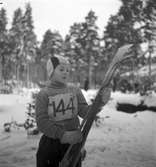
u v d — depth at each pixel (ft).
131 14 94.58
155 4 89.86
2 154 17.54
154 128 27.04
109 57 131.54
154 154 17.92
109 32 123.75
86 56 168.25
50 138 8.71
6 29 135.74
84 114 9.16
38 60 205.87
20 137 22.03
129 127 27.71
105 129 26.13
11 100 50.78
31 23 161.07
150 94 45.78
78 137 8.11
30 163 16.03
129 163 16.21
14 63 155.53
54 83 8.97
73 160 8.13
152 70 89.15
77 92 9.22
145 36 94.68
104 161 16.47
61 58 9.04
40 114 8.57
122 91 71.26
